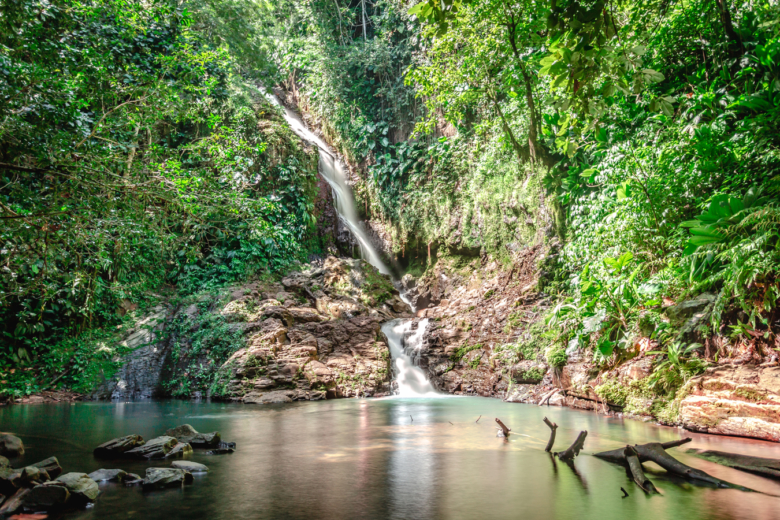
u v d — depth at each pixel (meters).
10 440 5.41
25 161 6.07
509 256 14.45
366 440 6.24
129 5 10.59
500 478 4.37
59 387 11.73
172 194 6.95
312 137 21.45
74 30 9.28
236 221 14.94
